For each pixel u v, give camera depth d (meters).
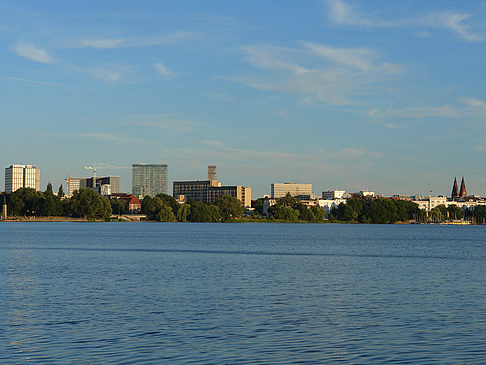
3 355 32.88
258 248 129.38
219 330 39.38
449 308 48.28
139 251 116.44
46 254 106.44
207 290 58.22
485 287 62.03
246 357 32.84
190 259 97.50
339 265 87.88
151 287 60.22
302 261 95.06
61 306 48.06
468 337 37.81
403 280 68.38
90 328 39.62
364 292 57.53
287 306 48.78
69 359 32.16
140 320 42.41
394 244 154.50
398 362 32.16
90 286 60.72
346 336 37.94
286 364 31.59
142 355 33.03
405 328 40.38
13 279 66.81
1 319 42.47
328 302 51.03
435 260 99.88
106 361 31.80
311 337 37.59
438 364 31.81
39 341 36.03
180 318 43.25
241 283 64.12
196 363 31.61
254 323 41.69
